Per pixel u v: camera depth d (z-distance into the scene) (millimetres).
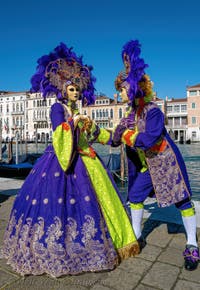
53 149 2605
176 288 2146
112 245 2414
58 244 2252
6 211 4172
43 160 2609
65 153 2354
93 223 2350
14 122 76438
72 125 2420
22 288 2121
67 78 2717
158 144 2508
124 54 2584
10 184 6281
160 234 3180
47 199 2367
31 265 2271
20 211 2502
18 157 15953
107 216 2514
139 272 2361
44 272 2254
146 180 2680
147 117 2461
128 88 2559
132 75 2449
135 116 2619
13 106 77000
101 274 2311
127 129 2555
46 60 2740
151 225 3465
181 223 3518
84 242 2309
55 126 2451
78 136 2547
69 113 2631
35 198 2422
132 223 2822
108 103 67250
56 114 2527
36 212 2365
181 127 64562
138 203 2779
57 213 2312
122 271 2371
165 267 2449
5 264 2455
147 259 2584
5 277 2266
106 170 2736
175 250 2775
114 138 2600
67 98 2754
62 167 2373
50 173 2451
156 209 4117
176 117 66438
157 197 2539
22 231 2373
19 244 2355
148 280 2248
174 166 2508
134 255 2617
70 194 2402
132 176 2777
